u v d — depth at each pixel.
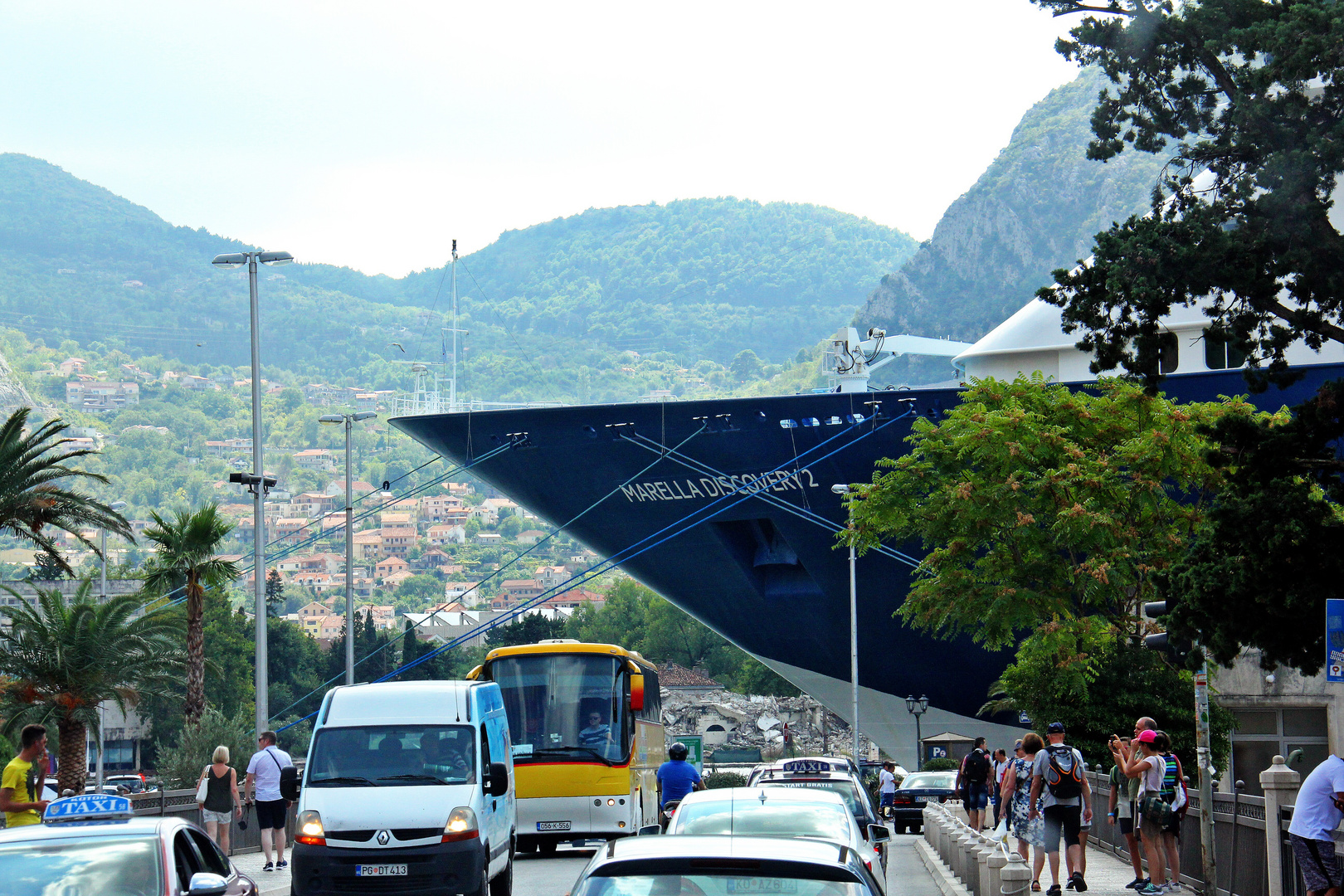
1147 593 28.81
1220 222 16.47
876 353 50.06
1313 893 11.46
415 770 16.50
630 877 6.79
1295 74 15.70
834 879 6.71
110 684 46.34
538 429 48.09
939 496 30.09
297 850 15.95
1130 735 27.67
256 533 37.25
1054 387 31.94
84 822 10.02
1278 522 15.96
